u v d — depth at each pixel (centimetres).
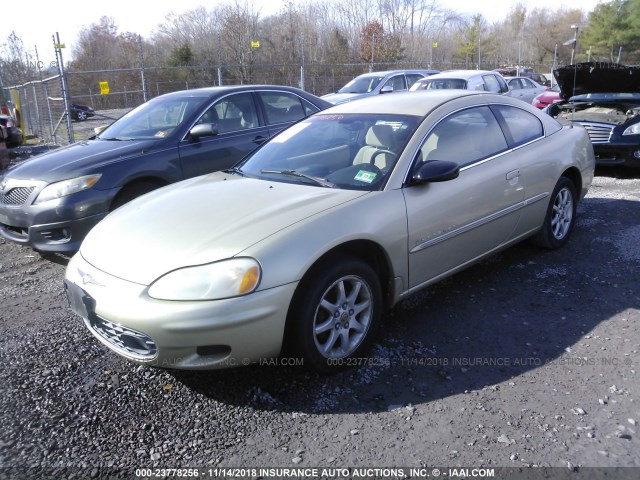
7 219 497
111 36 3844
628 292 396
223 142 592
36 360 333
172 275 267
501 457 238
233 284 261
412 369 310
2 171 1107
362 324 317
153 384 303
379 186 331
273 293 266
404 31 4088
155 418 274
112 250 299
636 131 768
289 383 300
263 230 283
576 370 302
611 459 234
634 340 330
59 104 1559
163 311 259
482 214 381
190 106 591
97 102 2477
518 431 254
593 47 5097
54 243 484
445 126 378
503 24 5866
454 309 384
